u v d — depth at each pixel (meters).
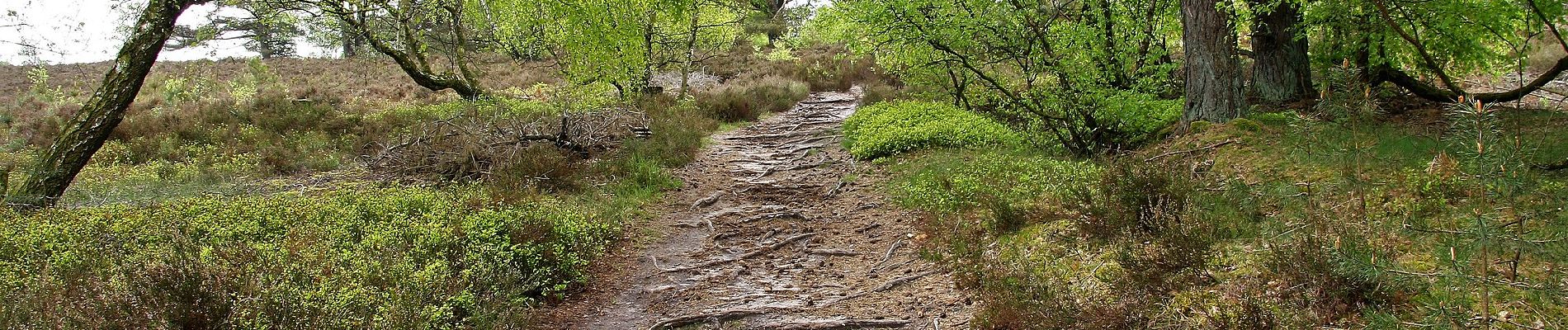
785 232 9.02
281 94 19.38
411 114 16.81
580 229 7.79
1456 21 10.27
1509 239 4.01
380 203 8.30
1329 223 4.99
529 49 22.36
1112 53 12.11
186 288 4.62
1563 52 18.05
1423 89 11.43
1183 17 10.59
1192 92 10.46
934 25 11.85
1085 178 7.91
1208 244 5.30
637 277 7.51
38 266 5.70
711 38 23.80
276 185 10.99
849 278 7.22
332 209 7.91
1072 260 6.16
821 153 13.80
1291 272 4.57
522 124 12.87
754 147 15.02
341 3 15.62
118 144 14.23
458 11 19.47
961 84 14.80
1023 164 9.67
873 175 11.50
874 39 13.19
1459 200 5.64
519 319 5.79
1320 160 6.29
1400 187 6.14
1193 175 7.12
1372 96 8.22
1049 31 11.96
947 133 12.80
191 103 20.16
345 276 5.46
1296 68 11.56
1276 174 7.48
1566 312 3.94
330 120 16.12
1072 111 10.61
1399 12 10.38
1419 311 4.06
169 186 10.85
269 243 6.47
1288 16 11.44
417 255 6.28
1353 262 4.23
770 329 5.96
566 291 6.91
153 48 10.39
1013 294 5.34
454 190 9.93
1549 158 6.70
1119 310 4.78
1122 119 10.62
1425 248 4.91
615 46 17.94
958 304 5.93
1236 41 10.79
